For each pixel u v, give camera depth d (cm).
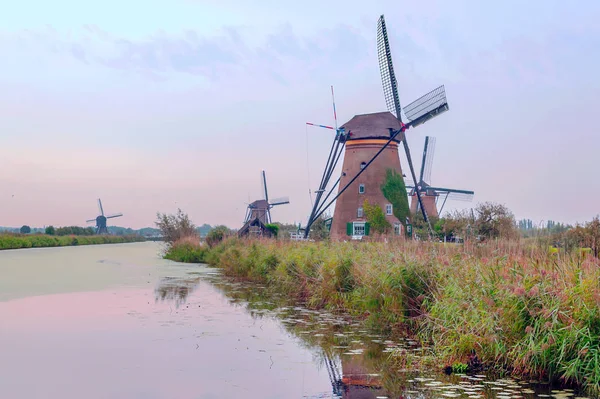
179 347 1130
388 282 1363
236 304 1761
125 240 11688
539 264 1107
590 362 851
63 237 8212
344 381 897
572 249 1305
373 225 4431
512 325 961
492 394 822
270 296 1977
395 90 4722
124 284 2342
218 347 1134
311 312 1600
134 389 845
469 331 1018
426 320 1185
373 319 1396
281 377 920
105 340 1188
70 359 1021
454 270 1298
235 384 877
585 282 946
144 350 1099
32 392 826
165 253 4834
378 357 1062
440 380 905
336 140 4756
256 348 1130
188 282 2466
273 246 2683
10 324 1362
